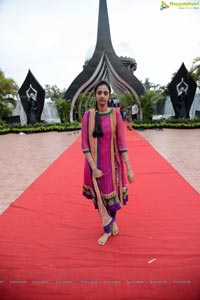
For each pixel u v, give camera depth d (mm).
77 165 5469
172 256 2100
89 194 2414
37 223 2748
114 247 2250
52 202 3328
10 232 2562
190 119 14445
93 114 2258
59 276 1895
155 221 2717
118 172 2348
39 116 15758
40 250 2234
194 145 7965
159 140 9336
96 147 2252
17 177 4914
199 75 15352
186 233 2457
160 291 1723
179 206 3098
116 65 16719
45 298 1699
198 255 2105
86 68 16766
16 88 16797
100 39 16656
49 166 5445
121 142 2314
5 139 11656
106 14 16484
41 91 15484
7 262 2070
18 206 3215
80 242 2350
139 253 2152
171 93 15102
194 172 4809
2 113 16906
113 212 2385
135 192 3615
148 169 4906
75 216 2896
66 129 14500
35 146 8953
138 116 16781
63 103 16766
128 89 17172
